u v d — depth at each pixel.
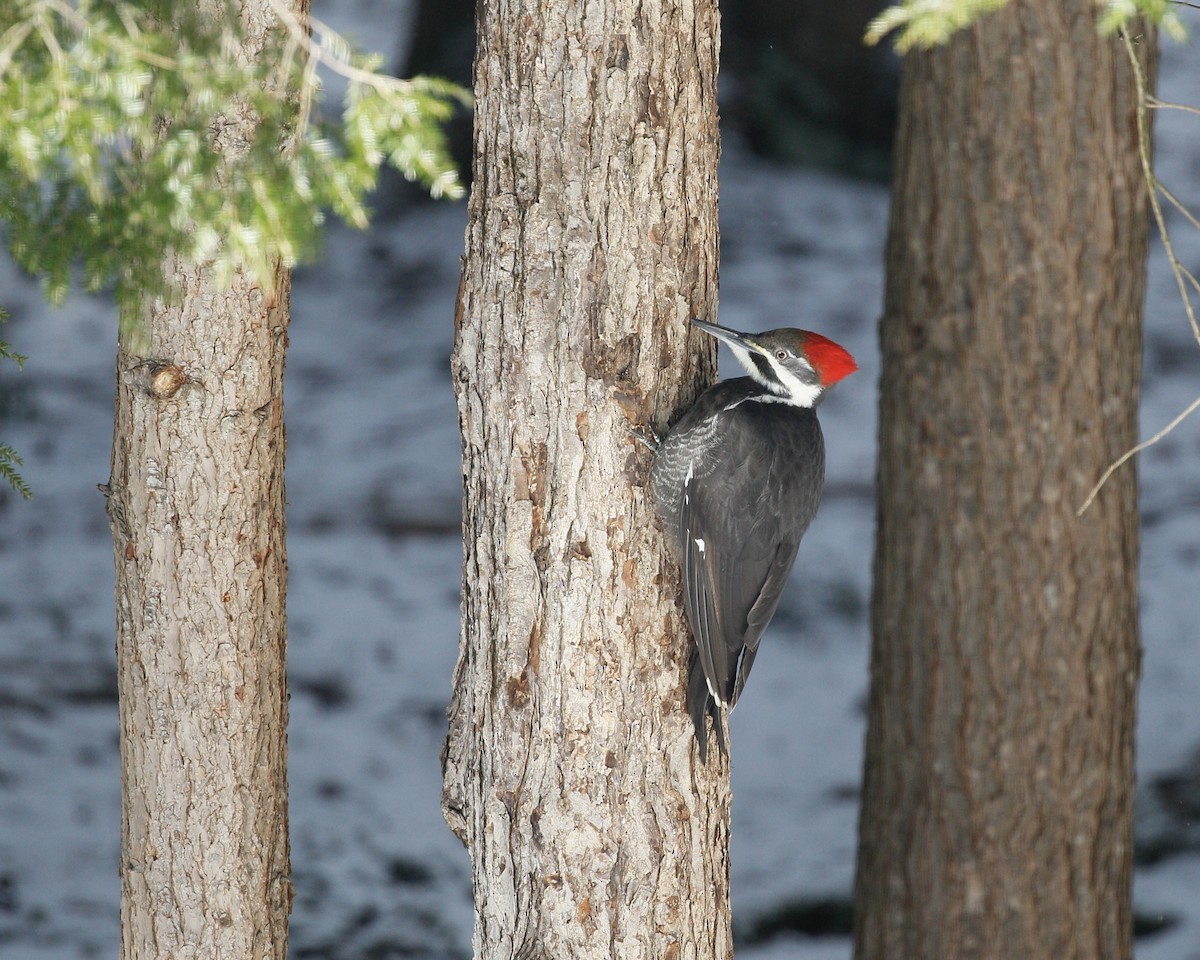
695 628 8.05
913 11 6.26
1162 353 27.58
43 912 13.76
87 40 5.93
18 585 20.38
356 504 23.55
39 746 16.55
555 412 7.70
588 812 7.87
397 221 33.69
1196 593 20.61
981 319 10.80
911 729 11.27
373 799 16.70
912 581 11.20
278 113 6.55
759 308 28.91
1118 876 11.23
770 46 34.91
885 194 34.66
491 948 8.22
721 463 8.21
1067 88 10.55
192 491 8.54
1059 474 10.79
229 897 8.96
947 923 11.17
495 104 7.74
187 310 8.36
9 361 27.41
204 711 8.76
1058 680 10.89
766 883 16.08
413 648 20.02
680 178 7.79
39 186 6.56
